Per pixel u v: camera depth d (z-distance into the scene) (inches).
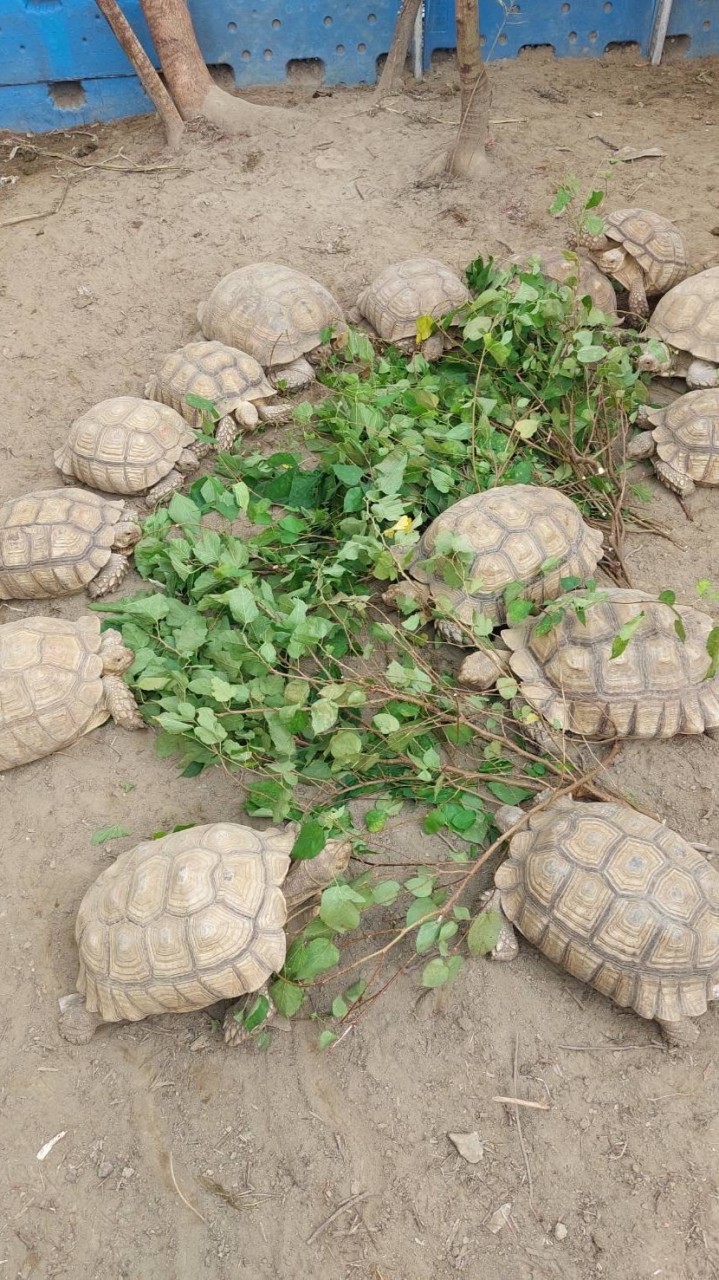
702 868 84.2
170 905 82.1
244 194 165.6
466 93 153.6
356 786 92.8
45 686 98.3
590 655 94.7
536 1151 80.0
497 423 122.7
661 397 128.3
